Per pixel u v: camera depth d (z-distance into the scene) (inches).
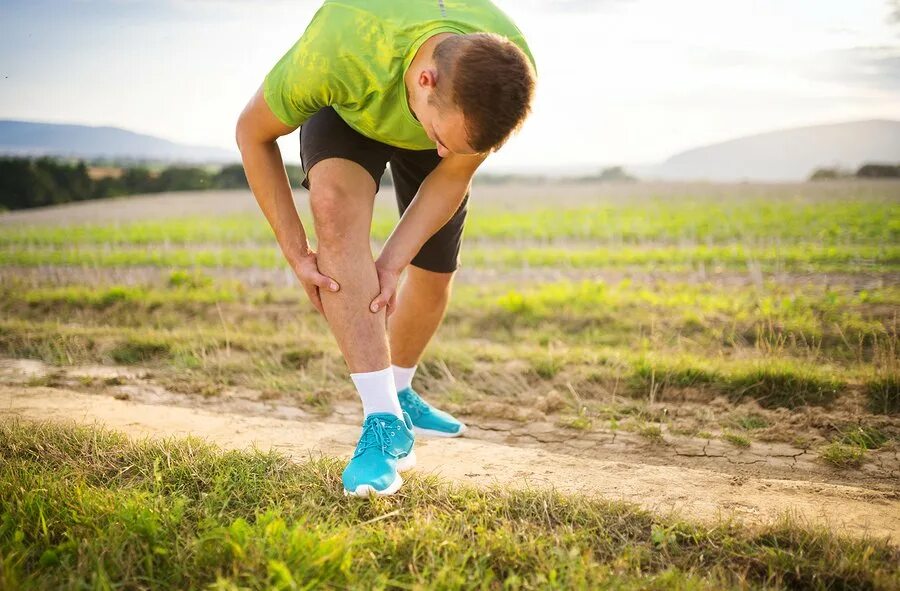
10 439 104.2
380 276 91.3
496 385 156.3
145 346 182.4
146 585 70.7
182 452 99.4
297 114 84.4
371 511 85.9
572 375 158.6
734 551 79.4
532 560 75.0
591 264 388.5
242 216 996.6
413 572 72.1
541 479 101.0
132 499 83.9
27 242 625.3
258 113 86.2
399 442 91.3
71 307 268.8
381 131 85.3
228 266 428.8
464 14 80.0
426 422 122.0
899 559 77.2
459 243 111.3
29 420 119.9
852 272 322.0
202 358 171.9
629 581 71.7
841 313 221.5
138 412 130.2
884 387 138.8
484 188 2242.9
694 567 75.3
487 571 72.6
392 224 658.2
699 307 236.4
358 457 89.4
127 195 1685.5
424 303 113.4
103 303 270.5
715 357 172.9
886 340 179.5
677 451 117.6
